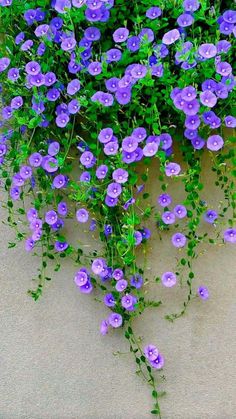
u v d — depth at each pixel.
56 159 1.39
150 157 1.40
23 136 1.45
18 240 1.51
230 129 1.43
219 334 1.46
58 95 1.40
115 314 1.42
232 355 1.46
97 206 1.42
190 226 1.40
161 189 1.46
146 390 1.47
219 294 1.46
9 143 1.49
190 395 1.46
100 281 1.47
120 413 1.48
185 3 1.33
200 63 1.34
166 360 1.47
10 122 1.49
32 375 1.51
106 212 1.39
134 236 1.36
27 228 1.51
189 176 1.37
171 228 1.46
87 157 1.37
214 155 1.45
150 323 1.47
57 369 1.50
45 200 1.46
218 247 1.46
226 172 1.45
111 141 1.36
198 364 1.46
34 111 1.38
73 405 1.50
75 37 1.42
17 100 1.41
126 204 1.36
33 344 1.51
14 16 1.46
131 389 1.48
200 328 1.46
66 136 1.40
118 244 1.36
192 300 1.46
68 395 1.50
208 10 1.40
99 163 1.38
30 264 1.51
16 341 1.52
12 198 1.47
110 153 1.34
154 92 1.35
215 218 1.42
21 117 1.40
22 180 1.43
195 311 1.46
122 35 1.35
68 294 1.50
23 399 1.52
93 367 1.49
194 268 1.46
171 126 1.34
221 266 1.46
